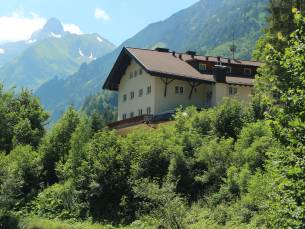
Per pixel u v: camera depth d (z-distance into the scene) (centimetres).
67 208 3341
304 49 1127
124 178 3231
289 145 1138
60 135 4219
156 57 5797
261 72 3241
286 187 1116
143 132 3691
